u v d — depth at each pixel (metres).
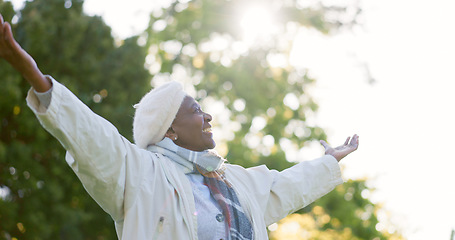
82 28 18.91
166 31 23.45
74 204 19.06
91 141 3.44
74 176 18.53
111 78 19.19
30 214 17.77
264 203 4.18
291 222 27.23
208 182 3.93
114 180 3.55
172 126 4.00
